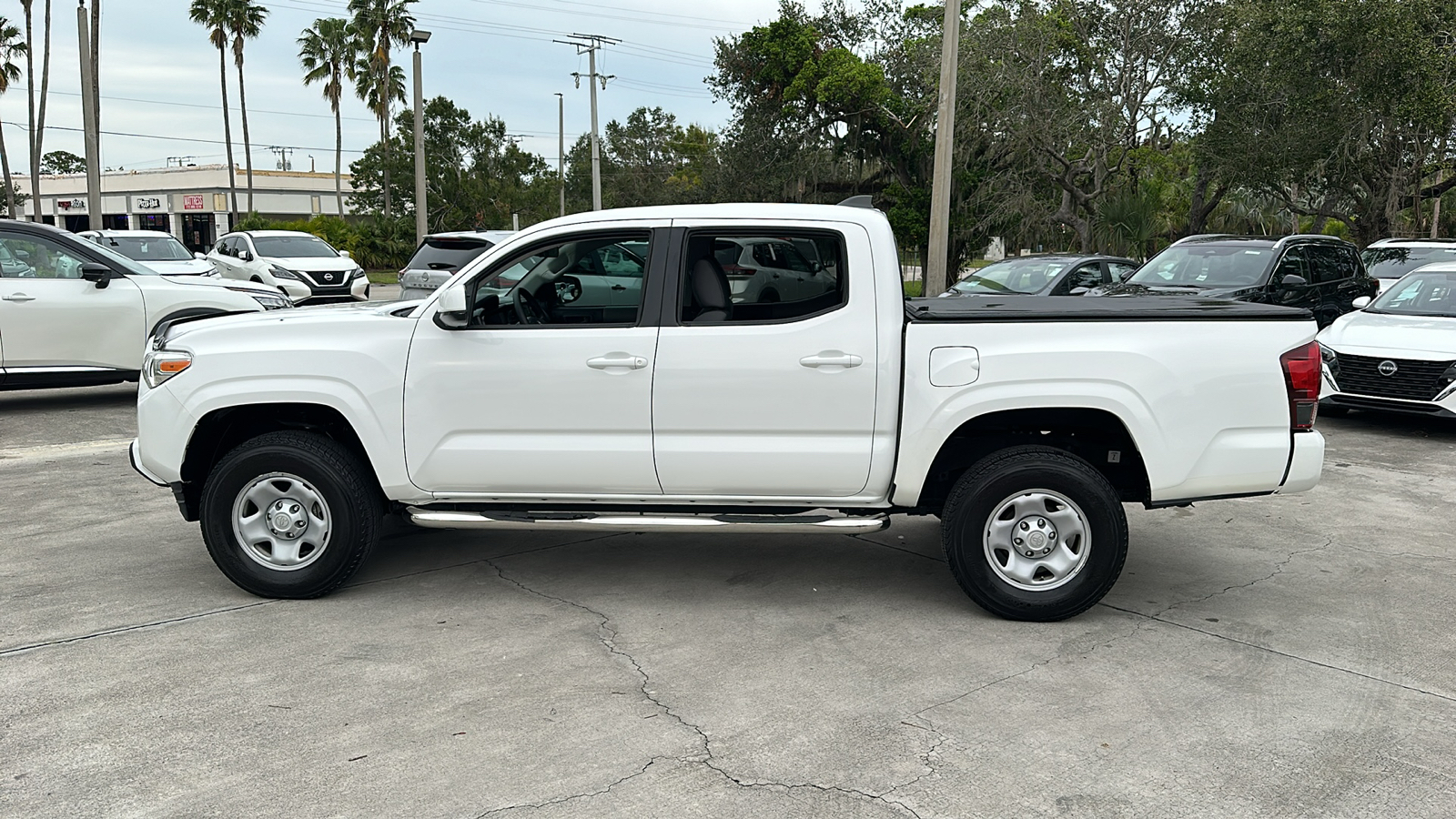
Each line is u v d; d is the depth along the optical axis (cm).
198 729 370
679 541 622
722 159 4234
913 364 465
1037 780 337
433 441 488
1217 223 4659
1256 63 2405
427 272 1302
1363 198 2786
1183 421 461
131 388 1205
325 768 343
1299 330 466
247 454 492
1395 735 368
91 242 1038
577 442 483
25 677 413
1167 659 438
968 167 3428
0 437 915
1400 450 905
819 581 545
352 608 498
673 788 331
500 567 568
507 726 374
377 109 5047
